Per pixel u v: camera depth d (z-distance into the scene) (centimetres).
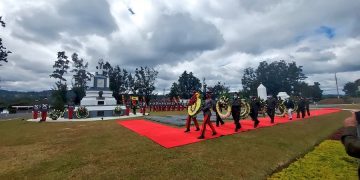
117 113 2742
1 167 646
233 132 1115
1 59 3447
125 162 659
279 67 9962
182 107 4081
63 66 7912
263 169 612
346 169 606
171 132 1145
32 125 1794
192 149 793
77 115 2430
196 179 537
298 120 1714
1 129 1584
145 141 939
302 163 668
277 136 1021
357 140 171
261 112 2038
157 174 566
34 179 548
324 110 3036
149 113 3119
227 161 662
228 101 1395
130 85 7875
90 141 978
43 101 3856
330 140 992
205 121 987
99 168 614
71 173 581
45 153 789
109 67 7450
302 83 9406
